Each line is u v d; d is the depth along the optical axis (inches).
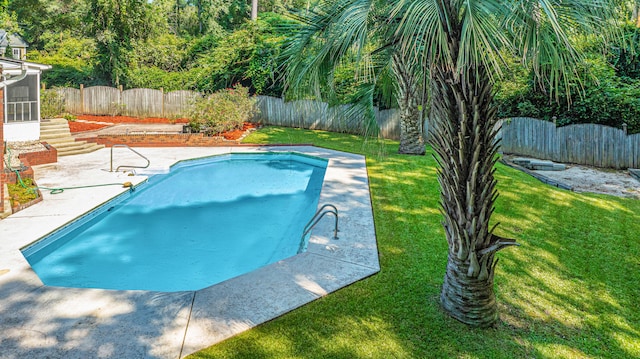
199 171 557.6
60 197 379.2
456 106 167.2
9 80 362.0
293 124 860.0
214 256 301.1
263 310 198.1
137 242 322.0
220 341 174.2
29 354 163.5
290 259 256.4
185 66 1167.6
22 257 252.4
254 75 887.7
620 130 530.9
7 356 161.8
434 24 141.6
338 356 166.4
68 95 976.9
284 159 629.9
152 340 174.1
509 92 615.8
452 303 192.4
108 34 1048.2
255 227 358.9
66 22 1312.7
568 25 151.0
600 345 176.9
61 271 271.3
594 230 311.1
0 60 516.1
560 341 179.0
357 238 291.6
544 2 133.4
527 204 370.0
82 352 165.3
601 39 159.8
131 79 1069.1
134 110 952.9
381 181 444.8
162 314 194.2
